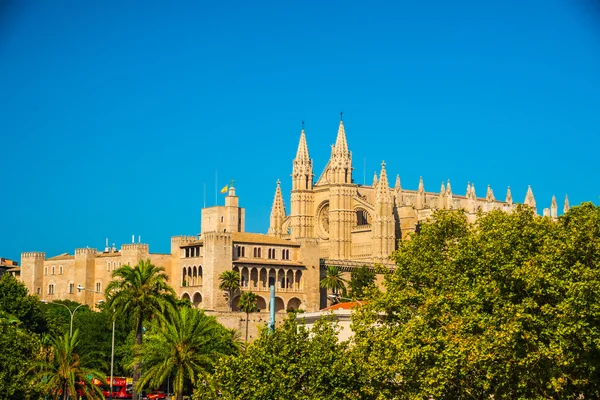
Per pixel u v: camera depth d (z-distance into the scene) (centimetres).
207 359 11600
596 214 10706
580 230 9975
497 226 11038
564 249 9681
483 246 10631
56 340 12131
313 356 8581
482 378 9275
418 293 10800
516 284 9662
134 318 13662
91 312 19612
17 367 10762
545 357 8831
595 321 8894
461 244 11038
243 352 8988
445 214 12338
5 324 11538
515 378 9069
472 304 9719
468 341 9112
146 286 13712
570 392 8994
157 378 11531
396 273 11669
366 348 9994
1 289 16738
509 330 8800
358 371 8756
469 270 10562
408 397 9281
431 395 9381
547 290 9281
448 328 9469
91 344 17375
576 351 8869
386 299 10781
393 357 9619
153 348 11781
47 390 11419
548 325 9069
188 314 13012
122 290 13788
